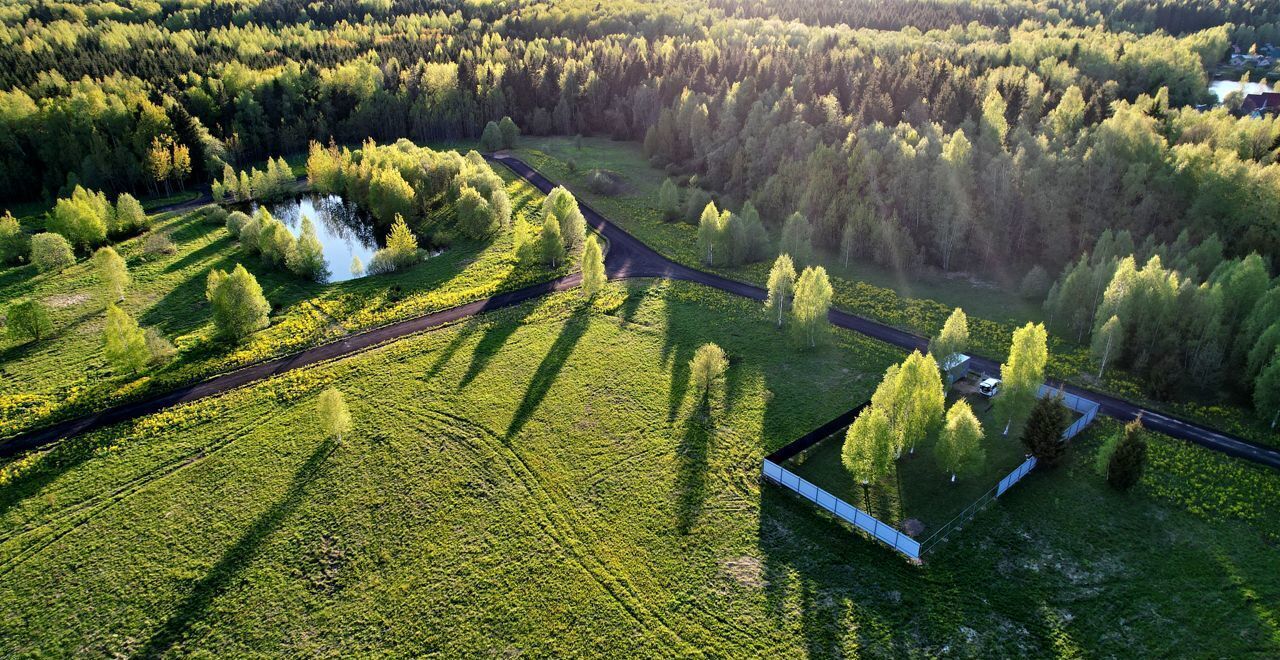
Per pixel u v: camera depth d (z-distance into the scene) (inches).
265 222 4463.6
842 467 2583.7
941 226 4136.3
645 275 4232.3
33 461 2610.7
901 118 5295.3
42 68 6737.2
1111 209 3949.3
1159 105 5201.8
